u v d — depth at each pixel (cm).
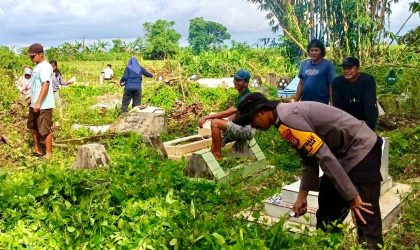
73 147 972
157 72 2630
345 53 2452
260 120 403
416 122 1221
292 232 455
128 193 559
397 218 588
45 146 958
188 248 408
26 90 1406
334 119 408
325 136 410
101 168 796
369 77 579
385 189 646
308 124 398
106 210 494
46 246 466
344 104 588
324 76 738
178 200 545
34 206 515
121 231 467
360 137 412
